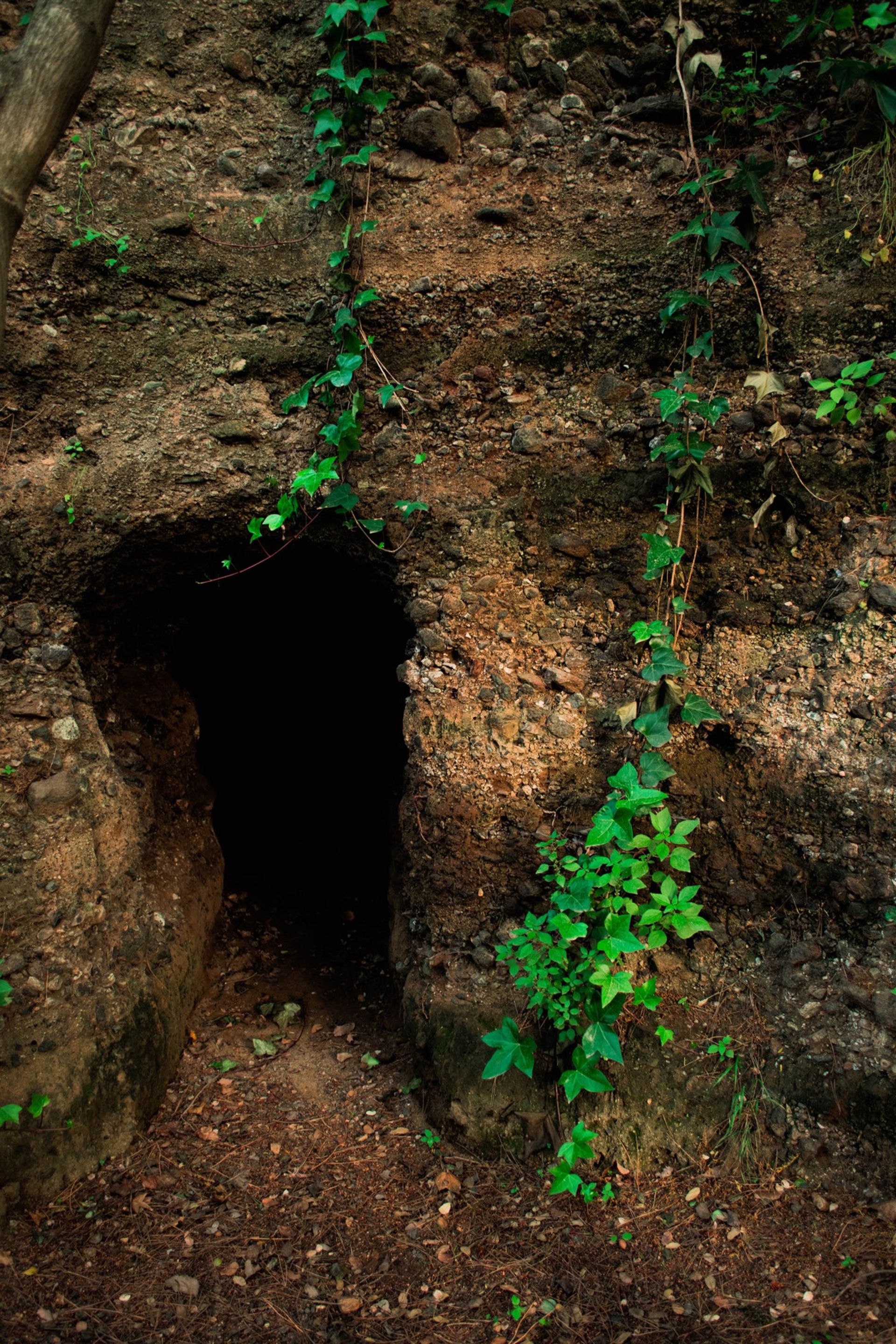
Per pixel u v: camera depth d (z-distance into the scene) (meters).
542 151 3.14
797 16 2.95
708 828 2.92
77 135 3.09
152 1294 2.40
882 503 2.93
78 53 2.32
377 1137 2.95
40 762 2.89
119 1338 2.28
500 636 3.11
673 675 2.96
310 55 3.22
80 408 3.09
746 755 2.91
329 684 4.83
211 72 3.21
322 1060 3.32
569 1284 2.41
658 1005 2.86
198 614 3.73
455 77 3.16
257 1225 2.63
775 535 3.01
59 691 2.98
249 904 4.20
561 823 2.99
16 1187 2.62
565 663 3.07
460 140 3.18
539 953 2.82
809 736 2.85
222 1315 2.35
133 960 3.07
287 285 3.18
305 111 3.24
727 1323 2.27
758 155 3.01
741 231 2.94
